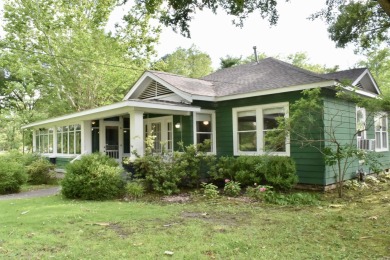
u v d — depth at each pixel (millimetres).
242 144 10625
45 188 11086
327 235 4527
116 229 4914
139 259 3561
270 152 9008
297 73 10219
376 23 12812
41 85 24641
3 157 13328
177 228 4926
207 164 9711
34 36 21078
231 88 11297
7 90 24219
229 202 7387
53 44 20938
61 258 3605
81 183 8086
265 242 4172
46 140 18203
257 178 8703
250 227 4984
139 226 5090
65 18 20156
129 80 20906
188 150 9383
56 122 16062
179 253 3738
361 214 5953
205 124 11328
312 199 7305
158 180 8664
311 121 8062
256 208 6629
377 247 3986
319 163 8703
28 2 19922
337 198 7762
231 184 8523
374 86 11820
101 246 4035
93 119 13352
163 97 11852
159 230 4828
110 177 8227
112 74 19609
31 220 5473
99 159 8781
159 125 12445
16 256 3678
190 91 10562
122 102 9406
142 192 8367
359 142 10742
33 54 20812
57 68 20922
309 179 8914
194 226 5027
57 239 4359
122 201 7746
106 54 19969
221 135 11203
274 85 9633
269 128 9875
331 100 9203
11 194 9773
